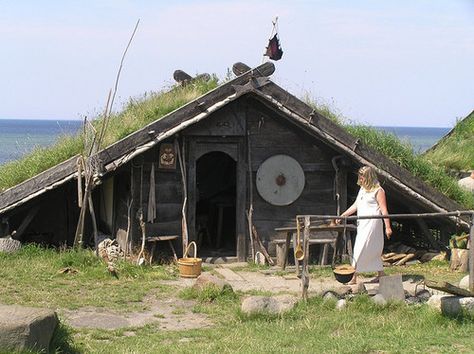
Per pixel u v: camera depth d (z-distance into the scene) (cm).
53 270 1259
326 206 1504
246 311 976
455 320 925
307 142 1495
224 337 880
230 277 1307
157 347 823
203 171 1872
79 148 1605
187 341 866
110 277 1241
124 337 884
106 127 1514
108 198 1612
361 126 1645
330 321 936
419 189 1507
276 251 1468
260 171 1476
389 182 1495
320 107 1697
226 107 1456
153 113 1603
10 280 1182
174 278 1277
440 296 969
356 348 806
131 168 1405
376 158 1485
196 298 1109
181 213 1439
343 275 1100
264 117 1476
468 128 2480
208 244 1741
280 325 927
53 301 1059
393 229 1720
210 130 1450
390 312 987
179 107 1480
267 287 1216
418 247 1617
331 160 1500
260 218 1480
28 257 1363
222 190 1873
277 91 1439
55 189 1480
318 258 1491
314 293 1087
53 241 1611
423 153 2383
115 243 1472
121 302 1077
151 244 1409
